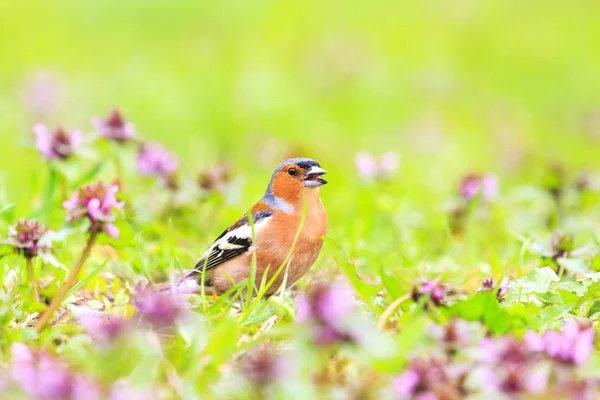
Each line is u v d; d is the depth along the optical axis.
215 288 9.77
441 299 7.80
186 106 24.56
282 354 7.39
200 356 7.01
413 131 22.75
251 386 6.46
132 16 31.64
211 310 8.20
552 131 24.70
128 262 10.38
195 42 30.33
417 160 20.19
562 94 27.72
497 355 6.59
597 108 25.55
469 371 6.58
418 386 6.29
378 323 7.58
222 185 12.82
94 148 12.54
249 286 8.43
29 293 8.62
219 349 7.08
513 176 18.83
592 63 29.69
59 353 7.32
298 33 31.11
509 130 22.98
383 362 6.61
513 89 28.34
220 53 29.56
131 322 7.64
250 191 15.54
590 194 13.50
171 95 25.08
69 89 24.95
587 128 24.48
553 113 26.09
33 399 6.05
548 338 6.76
